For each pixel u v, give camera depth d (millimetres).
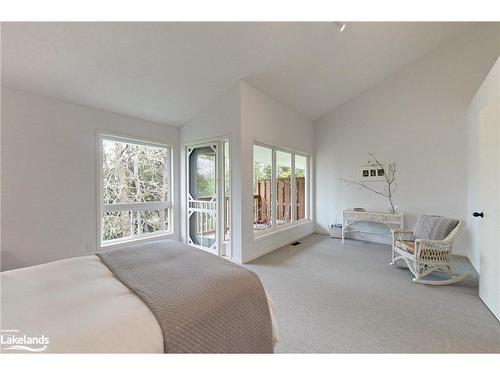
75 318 903
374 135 4621
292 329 1796
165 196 4203
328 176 5266
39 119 2721
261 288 1368
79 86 2766
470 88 3691
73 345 784
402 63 4145
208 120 3766
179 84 3143
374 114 4613
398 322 1890
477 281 2707
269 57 3057
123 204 3596
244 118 3426
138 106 3391
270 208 4207
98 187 3213
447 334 1729
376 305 2166
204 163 3961
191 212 4180
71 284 1226
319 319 1936
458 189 3793
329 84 4160
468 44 3682
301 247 4250
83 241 3078
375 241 4617
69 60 2400
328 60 3518
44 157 2762
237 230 3445
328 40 3111
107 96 3039
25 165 2629
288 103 4402
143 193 3898
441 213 3949
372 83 4508
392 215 3975
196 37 2488
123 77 2791
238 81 3355
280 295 2375
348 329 1796
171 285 1200
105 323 875
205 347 1002
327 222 5301
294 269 3129
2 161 2488
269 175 4184
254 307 1268
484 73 3578
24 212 2625
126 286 1205
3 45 2105
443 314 2006
